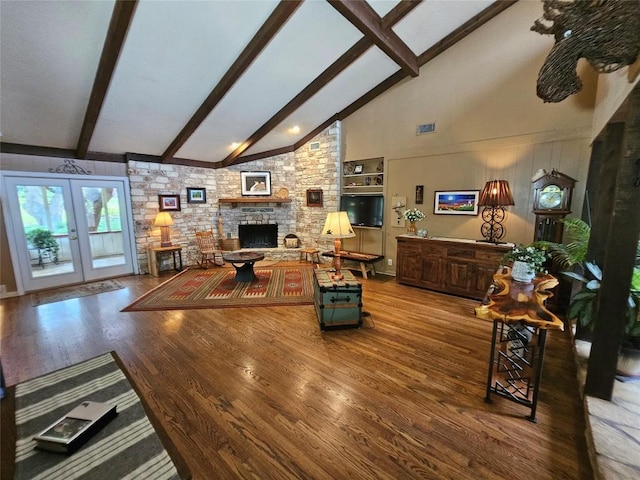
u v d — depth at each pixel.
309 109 5.23
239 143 5.94
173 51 3.20
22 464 1.19
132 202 5.55
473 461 1.59
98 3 2.51
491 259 3.83
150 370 2.44
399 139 5.00
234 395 2.12
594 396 1.90
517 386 2.16
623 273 1.75
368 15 3.34
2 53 2.78
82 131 4.32
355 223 5.69
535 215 3.79
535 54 3.67
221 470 1.54
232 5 2.79
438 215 4.68
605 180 2.52
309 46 3.65
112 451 1.26
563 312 3.51
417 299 4.11
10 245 4.35
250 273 5.04
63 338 3.02
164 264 6.00
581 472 1.51
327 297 3.11
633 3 1.49
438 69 4.43
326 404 2.03
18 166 4.39
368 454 1.63
